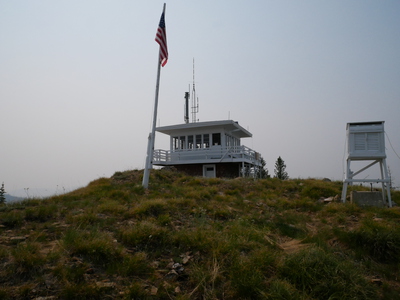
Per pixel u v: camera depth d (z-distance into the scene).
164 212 9.52
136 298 5.03
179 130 25.84
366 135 11.69
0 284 5.01
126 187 13.39
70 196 11.53
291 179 18.12
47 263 5.68
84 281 5.27
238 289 5.42
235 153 23.09
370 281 6.05
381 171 11.91
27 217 8.52
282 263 6.24
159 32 14.47
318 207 11.45
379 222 8.93
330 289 5.50
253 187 14.93
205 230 7.91
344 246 7.64
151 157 13.78
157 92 14.27
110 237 7.07
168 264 6.25
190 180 16.41
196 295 5.38
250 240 7.57
